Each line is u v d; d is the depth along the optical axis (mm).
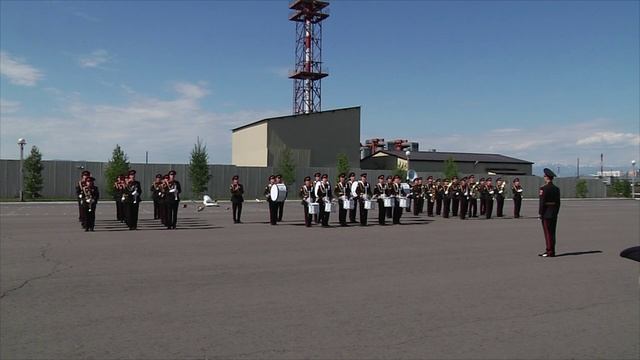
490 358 5465
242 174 49656
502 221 24328
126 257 11953
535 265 11375
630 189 71750
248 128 59812
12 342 5859
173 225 19125
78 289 8555
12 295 8109
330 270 10508
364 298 8078
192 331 6305
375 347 5762
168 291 8469
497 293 8508
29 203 36938
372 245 14578
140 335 6137
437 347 5781
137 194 18625
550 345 5910
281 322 6711
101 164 44469
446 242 15438
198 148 46750
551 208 12672
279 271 10344
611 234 18484
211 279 9484
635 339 6156
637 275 10219
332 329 6418
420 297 8172
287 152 51688
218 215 26703
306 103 62312
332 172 53875
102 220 22547
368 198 21203
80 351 5570
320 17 62000
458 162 69625
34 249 13141
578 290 8789
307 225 20219
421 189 28016
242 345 5797
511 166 73125
